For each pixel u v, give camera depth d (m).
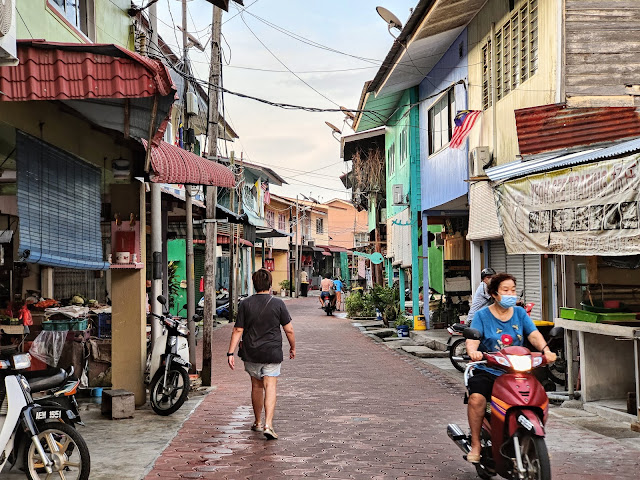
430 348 18.30
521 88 13.19
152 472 6.73
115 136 9.41
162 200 17.58
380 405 10.41
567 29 9.88
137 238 10.12
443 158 19.47
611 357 9.84
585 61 9.87
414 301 22.45
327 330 25.16
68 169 9.20
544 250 9.73
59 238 8.90
